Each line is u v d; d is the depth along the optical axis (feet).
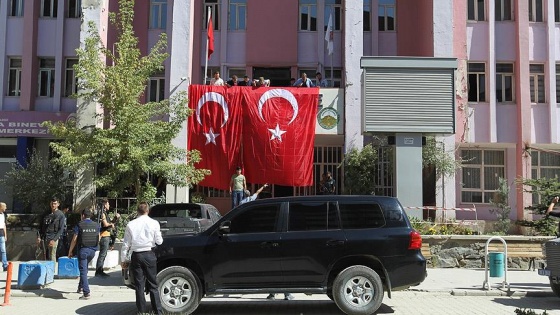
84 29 68.18
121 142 53.26
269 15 78.38
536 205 61.41
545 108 72.69
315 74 77.92
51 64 78.07
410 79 56.44
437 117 56.08
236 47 78.13
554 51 73.00
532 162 74.08
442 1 68.95
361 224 31.96
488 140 71.67
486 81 72.69
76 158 53.31
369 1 78.33
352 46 67.00
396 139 56.44
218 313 33.32
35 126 75.10
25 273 41.60
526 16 72.43
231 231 32.01
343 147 68.23
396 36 77.97
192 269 31.89
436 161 64.03
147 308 32.45
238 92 65.26
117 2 74.84
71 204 64.23
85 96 56.85
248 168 64.18
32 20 77.00
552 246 37.09
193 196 65.98
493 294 39.88
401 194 56.03
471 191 74.23
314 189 72.08
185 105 58.23
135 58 56.90
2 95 76.89
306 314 32.91
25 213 68.18
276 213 32.27
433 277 46.62
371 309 30.83
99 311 33.94
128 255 30.81
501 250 52.06
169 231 40.78
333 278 31.68
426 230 54.29
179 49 66.64
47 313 33.17
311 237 31.53
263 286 31.40
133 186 57.93
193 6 72.28
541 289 40.65
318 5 78.43
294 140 64.28
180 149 55.98
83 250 39.04
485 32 73.15
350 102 65.82
